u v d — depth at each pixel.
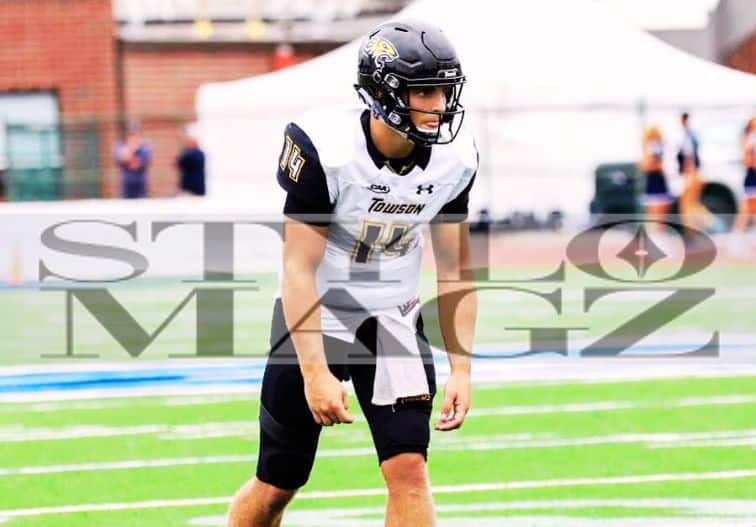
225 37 55.78
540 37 37.56
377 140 9.17
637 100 36.75
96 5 55.28
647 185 38.28
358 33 56.25
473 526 12.24
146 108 55.75
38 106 55.66
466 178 9.57
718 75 37.06
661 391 18.67
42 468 14.88
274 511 9.94
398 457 9.12
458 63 8.99
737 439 15.66
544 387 19.11
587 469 14.38
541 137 40.28
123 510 13.08
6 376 20.61
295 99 37.59
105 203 38.72
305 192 9.16
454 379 9.52
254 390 19.23
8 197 47.72
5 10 55.31
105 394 19.12
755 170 37.75
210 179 41.22
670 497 13.17
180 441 16.09
